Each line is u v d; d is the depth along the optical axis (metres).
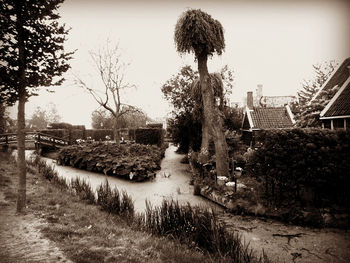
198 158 12.91
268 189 7.72
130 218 5.58
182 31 10.16
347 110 11.41
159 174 13.55
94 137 32.50
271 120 19.56
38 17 5.30
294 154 6.63
